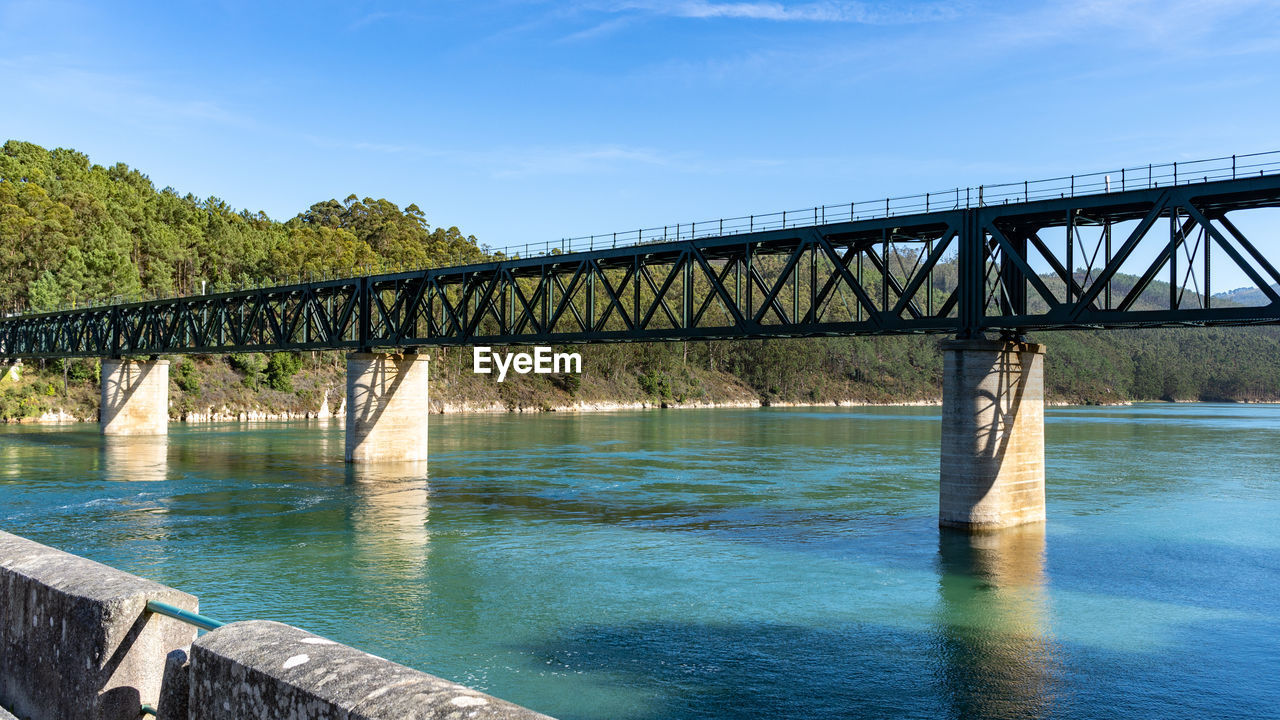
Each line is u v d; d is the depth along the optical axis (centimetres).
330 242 17488
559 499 4669
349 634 2328
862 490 5056
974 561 3231
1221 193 3100
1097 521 3997
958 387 3688
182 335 7756
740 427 11212
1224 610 2633
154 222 15725
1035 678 2075
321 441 8144
